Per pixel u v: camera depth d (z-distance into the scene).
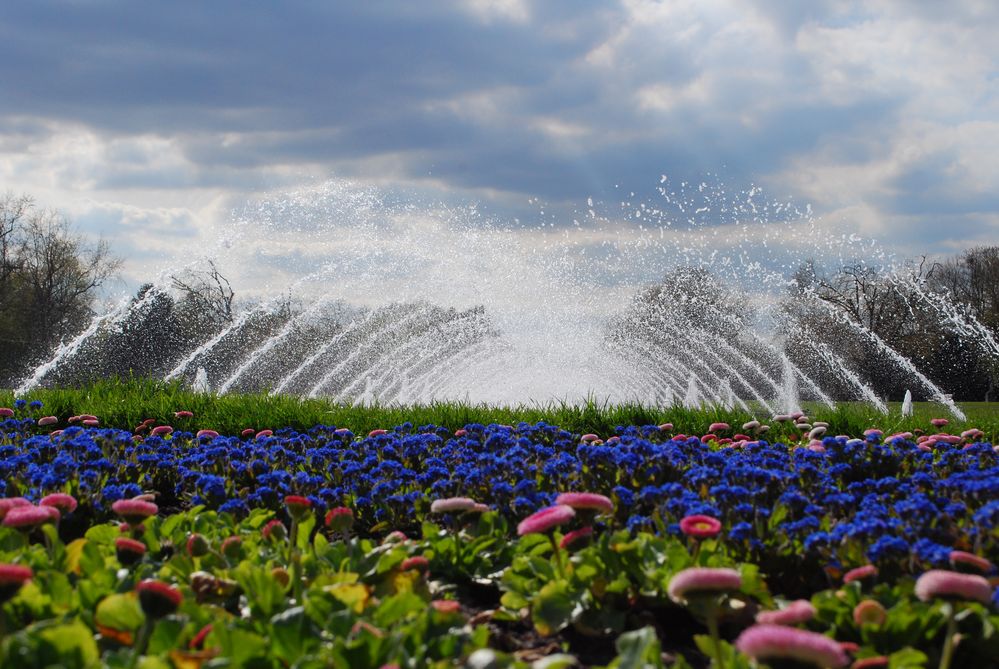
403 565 2.95
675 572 2.84
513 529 3.81
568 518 2.81
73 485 4.40
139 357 26.44
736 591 2.83
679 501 3.48
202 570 3.16
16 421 6.39
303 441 6.17
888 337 34.09
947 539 3.21
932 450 5.49
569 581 2.90
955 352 34.88
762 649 1.75
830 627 2.59
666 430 6.77
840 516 3.67
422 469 5.23
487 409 8.09
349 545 3.38
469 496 4.28
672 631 2.84
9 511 3.09
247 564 2.79
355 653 2.03
